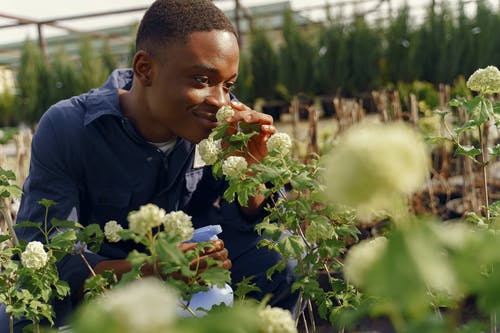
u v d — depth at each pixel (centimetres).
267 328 76
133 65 186
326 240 157
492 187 405
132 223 103
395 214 55
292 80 1248
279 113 1253
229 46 177
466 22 1199
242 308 55
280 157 162
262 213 225
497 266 54
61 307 189
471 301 223
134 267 118
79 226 164
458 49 1198
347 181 51
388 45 1241
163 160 213
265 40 1270
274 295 225
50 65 1349
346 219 164
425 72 1230
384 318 243
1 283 162
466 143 369
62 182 199
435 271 46
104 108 201
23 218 199
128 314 46
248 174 186
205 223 236
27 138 476
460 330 79
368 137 52
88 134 201
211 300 161
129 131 203
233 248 232
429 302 127
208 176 235
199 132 183
